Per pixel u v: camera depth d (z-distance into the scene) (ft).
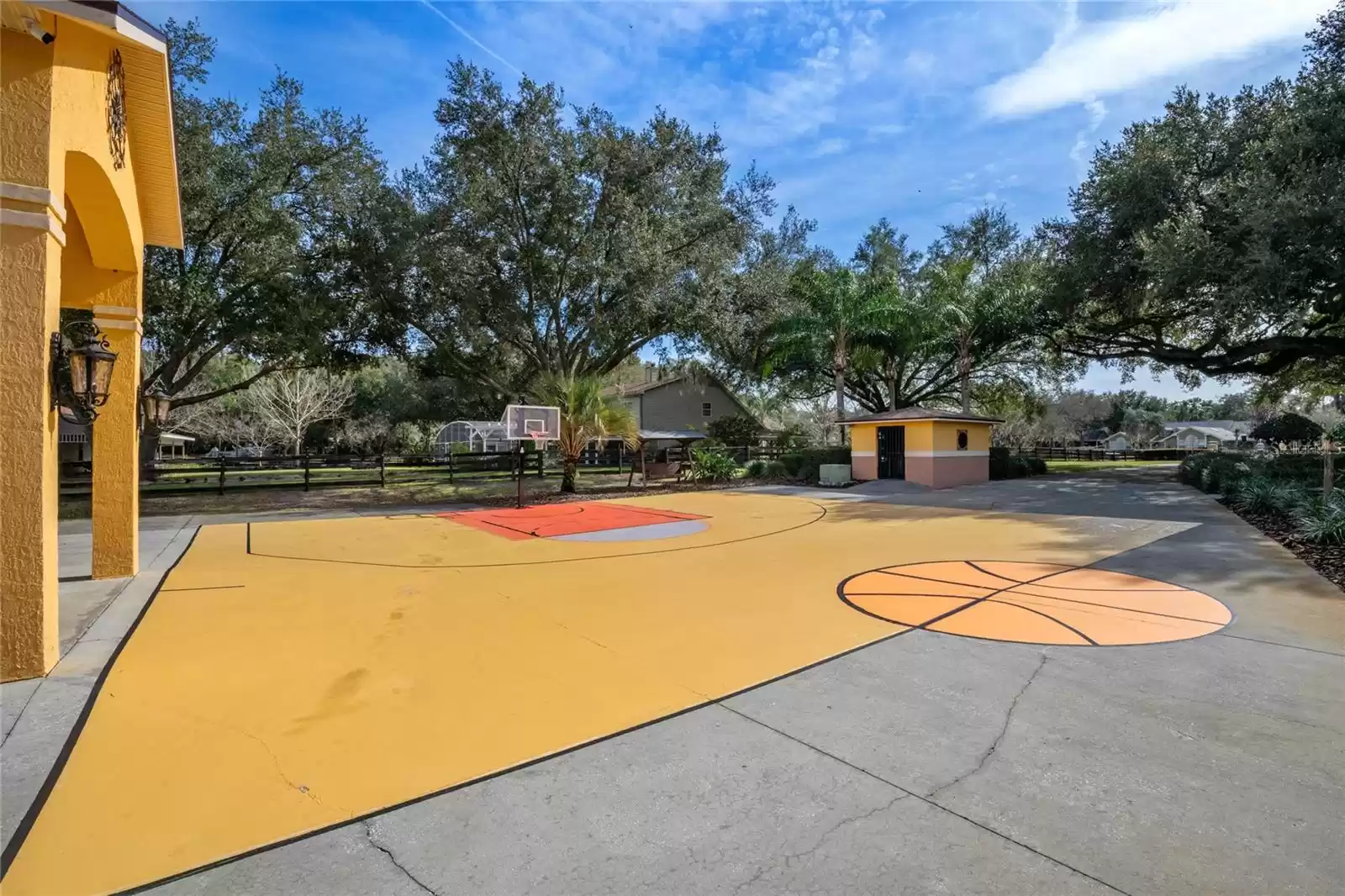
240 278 55.26
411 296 56.95
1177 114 53.06
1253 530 28.43
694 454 66.80
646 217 55.42
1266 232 40.75
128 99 16.65
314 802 7.82
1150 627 15.05
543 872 6.55
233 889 6.25
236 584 20.13
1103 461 116.88
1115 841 7.04
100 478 20.57
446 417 128.98
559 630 15.16
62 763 8.71
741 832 7.24
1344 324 57.16
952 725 9.95
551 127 54.03
